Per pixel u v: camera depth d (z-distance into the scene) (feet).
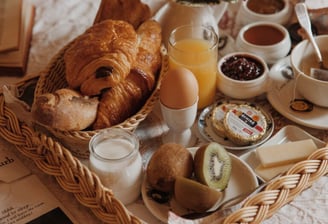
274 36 2.91
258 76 2.66
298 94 2.67
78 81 2.44
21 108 2.48
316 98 2.56
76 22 3.23
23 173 2.41
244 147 2.45
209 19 2.89
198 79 2.55
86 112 2.33
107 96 2.41
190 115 2.39
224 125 2.49
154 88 2.57
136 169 2.23
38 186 2.35
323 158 2.27
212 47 2.54
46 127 2.41
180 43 2.67
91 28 2.60
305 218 2.20
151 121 2.62
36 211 2.26
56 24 3.21
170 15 2.92
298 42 2.96
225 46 2.97
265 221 2.20
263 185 2.23
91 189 2.15
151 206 2.21
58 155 2.24
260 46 2.82
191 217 2.18
